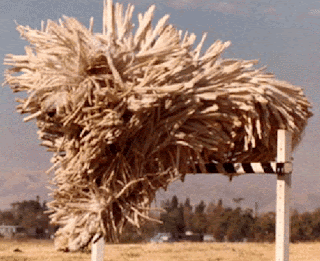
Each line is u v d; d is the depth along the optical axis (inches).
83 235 201.2
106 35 204.1
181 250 476.4
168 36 206.5
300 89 247.8
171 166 208.8
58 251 364.5
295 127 241.3
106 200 199.2
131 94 191.5
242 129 233.0
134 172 201.2
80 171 198.1
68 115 192.7
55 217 208.1
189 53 216.2
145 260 420.2
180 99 201.6
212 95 206.4
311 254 473.7
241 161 250.5
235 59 229.1
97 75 193.3
